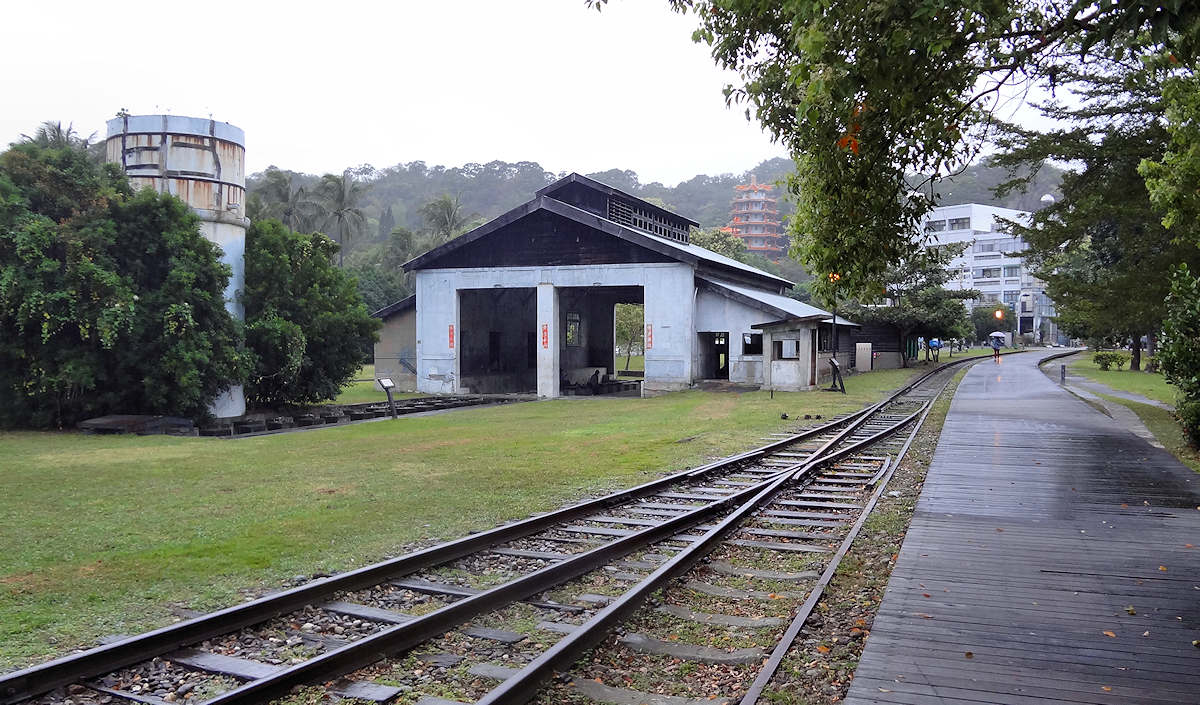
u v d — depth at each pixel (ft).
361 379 141.38
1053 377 126.62
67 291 61.11
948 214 366.22
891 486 37.29
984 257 356.38
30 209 64.39
